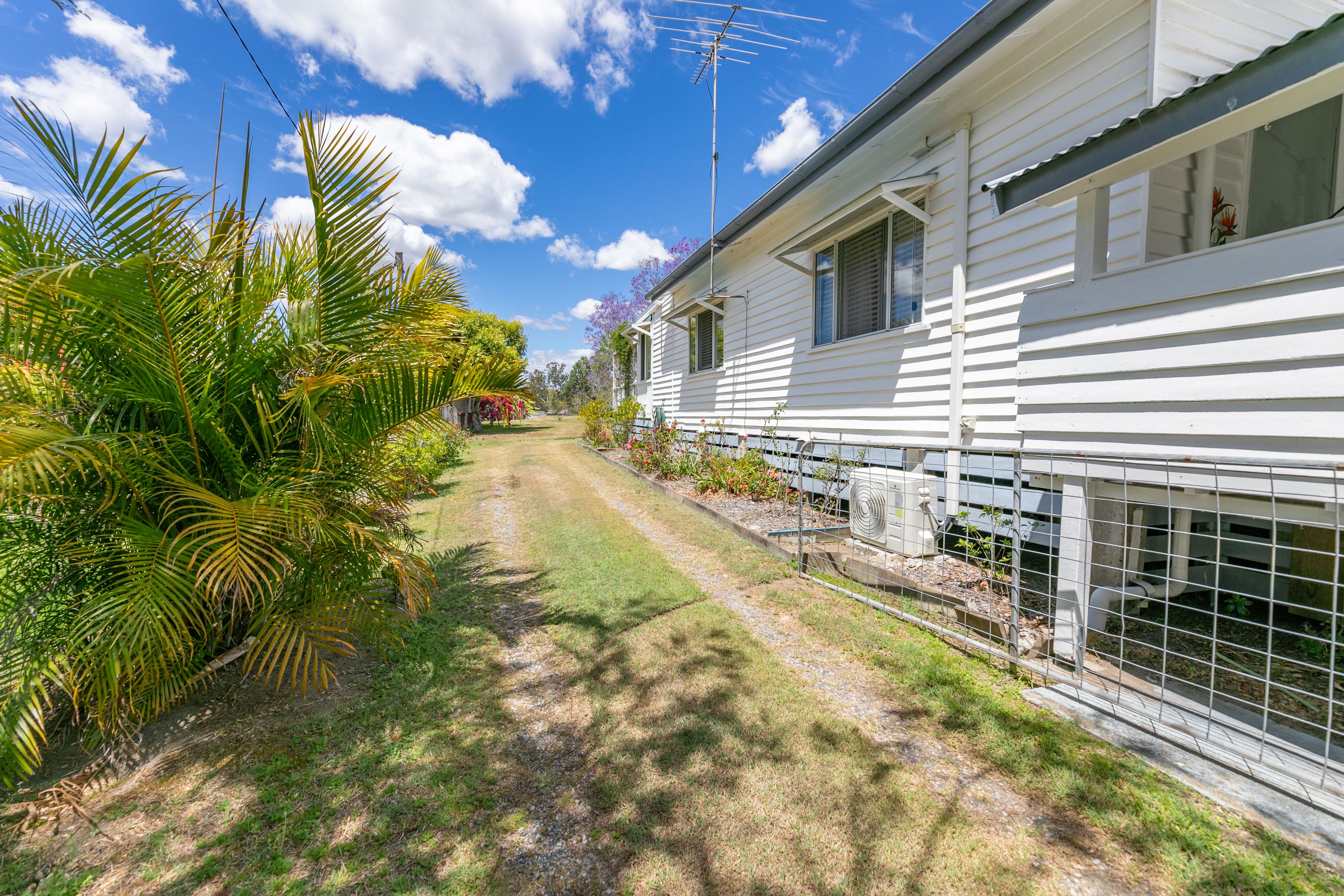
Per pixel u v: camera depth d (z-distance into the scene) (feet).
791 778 6.91
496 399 11.09
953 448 10.79
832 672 9.79
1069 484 9.37
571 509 24.34
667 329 47.50
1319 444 6.45
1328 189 11.73
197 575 7.81
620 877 5.52
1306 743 7.22
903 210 17.40
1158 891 5.16
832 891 5.29
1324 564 10.83
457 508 24.97
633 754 7.48
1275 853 5.47
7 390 7.67
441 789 6.91
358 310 9.62
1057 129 12.77
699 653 10.48
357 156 8.71
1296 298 6.57
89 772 7.37
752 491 24.20
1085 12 11.92
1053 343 9.64
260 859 5.84
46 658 7.35
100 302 7.12
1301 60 6.07
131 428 8.20
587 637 11.30
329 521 9.20
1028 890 5.23
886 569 13.58
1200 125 7.04
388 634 10.18
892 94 15.55
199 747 7.83
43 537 7.94
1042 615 10.16
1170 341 7.89
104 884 5.55
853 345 20.54
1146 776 6.68
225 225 8.37
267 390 9.52
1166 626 8.09
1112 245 11.21
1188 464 7.66
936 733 7.85
